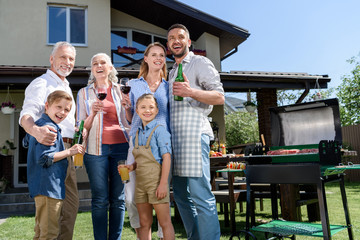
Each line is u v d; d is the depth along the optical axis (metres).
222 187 4.96
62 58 2.78
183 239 3.55
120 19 10.99
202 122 2.50
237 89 9.81
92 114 2.79
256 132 23.56
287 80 8.98
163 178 2.39
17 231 4.23
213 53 11.34
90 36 9.90
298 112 3.30
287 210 4.07
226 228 4.04
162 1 10.06
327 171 2.47
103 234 2.81
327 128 3.06
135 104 2.75
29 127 2.22
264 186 4.54
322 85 9.28
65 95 2.33
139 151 2.51
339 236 3.36
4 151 8.37
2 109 8.26
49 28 9.72
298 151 2.90
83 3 9.98
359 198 6.54
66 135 2.70
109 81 3.19
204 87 2.53
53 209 2.18
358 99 19.75
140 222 2.51
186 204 2.70
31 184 2.18
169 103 2.66
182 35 2.59
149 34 11.40
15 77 7.29
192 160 2.36
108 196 2.94
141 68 2.95
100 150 2.84
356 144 12.67
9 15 9.42
